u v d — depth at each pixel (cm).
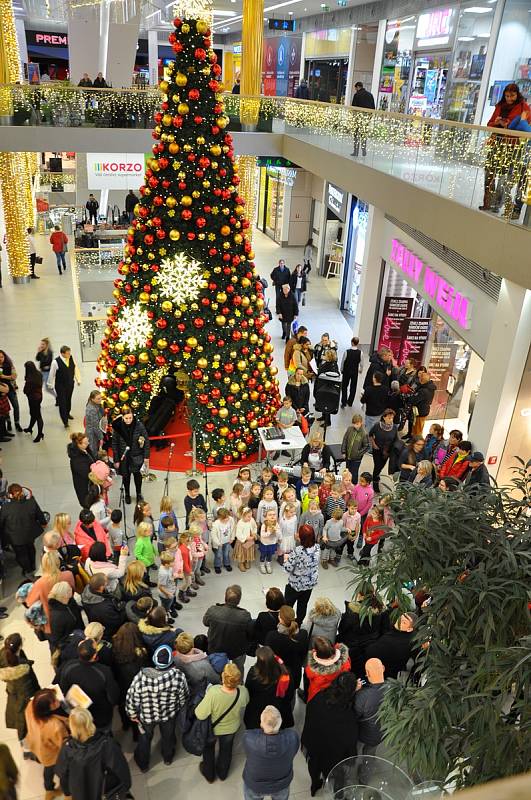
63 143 1432
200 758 537
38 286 1773
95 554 614
